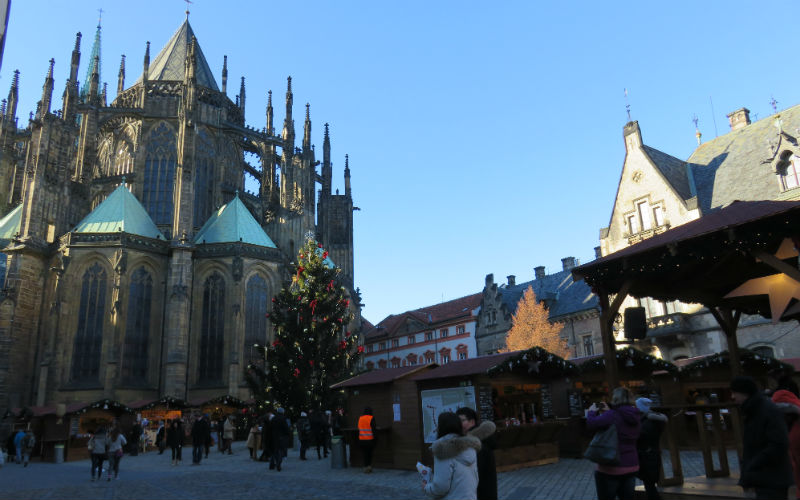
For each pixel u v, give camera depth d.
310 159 71.31
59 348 49.84
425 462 20.53
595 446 8.48
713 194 45.44
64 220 56.91
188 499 15.83
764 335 38.66
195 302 54.84
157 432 41.88
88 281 52.38
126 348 51.56
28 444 32.88
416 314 91.50
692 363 26.34
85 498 16.52
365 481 18.62
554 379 22.92
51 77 58.12
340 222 82.12
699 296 16.94
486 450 8.19
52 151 56.72
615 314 13.45
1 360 49.03
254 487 17.95
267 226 68.12
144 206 64.12
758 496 6.90
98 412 40.88
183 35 78.69
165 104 67.88
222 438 37.12
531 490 15.32
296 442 33.34
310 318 34.84
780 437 6.81
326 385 33.25
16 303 50.75
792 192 39.66
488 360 21.39
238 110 76.19
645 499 10.56
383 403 23.05
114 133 68.00
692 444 24.84
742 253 11.90
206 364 53.59
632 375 26.28
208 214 67.06
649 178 47.72
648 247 12.46
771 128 44.72
